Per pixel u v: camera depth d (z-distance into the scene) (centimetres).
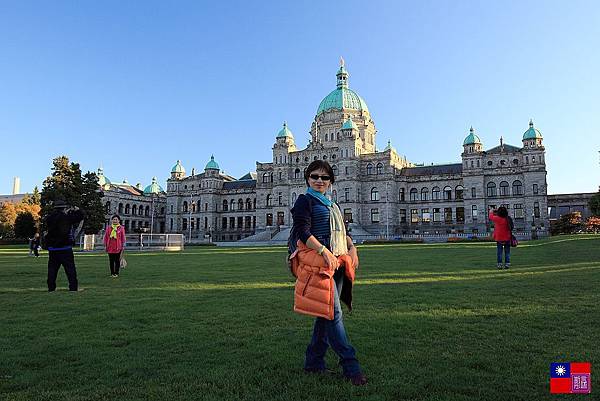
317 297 602
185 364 670
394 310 1026
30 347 768
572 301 1067
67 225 1470
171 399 538
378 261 2530
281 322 938
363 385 572
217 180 12344
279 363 666
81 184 7850
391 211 9481
